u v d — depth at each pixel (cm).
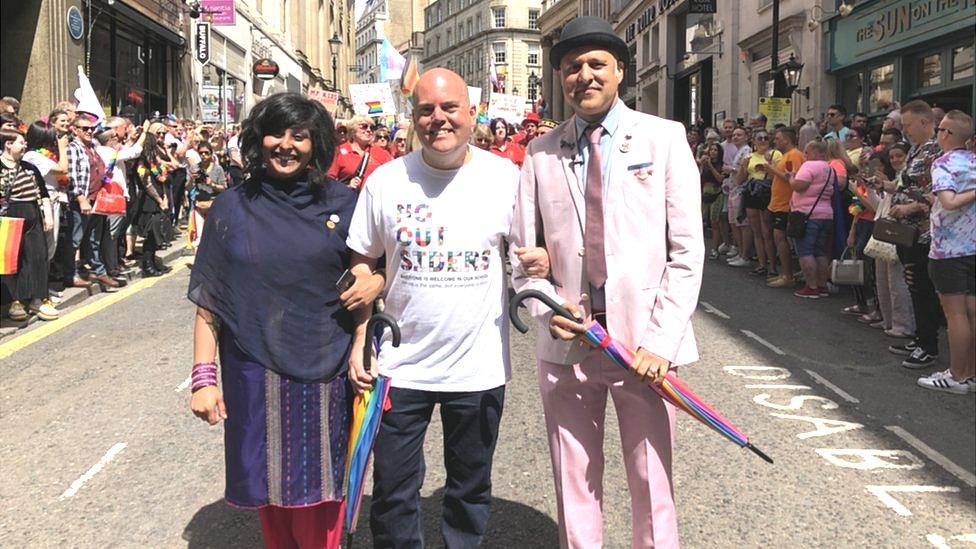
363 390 247
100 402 520
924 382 543
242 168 251
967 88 1216
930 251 535
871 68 1493
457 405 259
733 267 1089
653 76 3064
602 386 263
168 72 1944
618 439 446
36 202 730
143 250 1040
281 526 263
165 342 677
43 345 673
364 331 256
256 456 243
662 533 254
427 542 333
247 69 2603
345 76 5081
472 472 265
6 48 1291
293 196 248
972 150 554
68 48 1347
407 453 259
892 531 339
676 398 238
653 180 241
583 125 250
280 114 238
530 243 259
